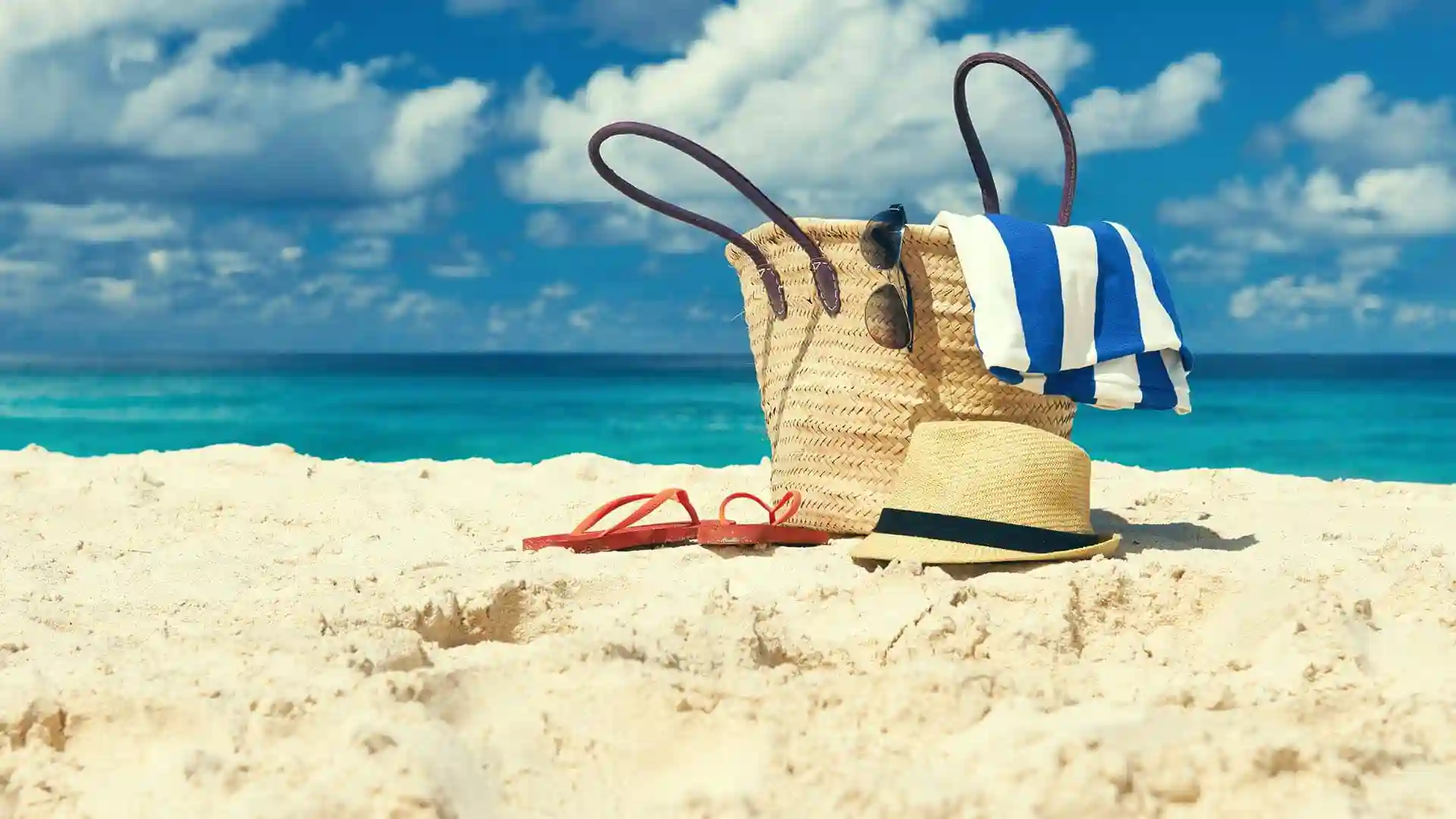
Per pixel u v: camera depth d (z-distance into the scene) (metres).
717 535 2.00
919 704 1.45
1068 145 2.16
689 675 1.48
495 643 1.60
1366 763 1.34
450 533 2.22
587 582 1.83
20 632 1.71
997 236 2.01
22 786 1.39
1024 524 1.90
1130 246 2.07
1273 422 8.83
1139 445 7.34
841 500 2.10
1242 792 1.28
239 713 1.42
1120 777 1.28
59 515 2.27
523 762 1.39
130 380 16.08
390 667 1.52
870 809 1.28
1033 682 1.48
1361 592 1.76
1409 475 6.14
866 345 2.09
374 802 1.25
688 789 1.39
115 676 1.48
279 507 2.37
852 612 1.71
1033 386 2.00
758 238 2.20
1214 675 1.60
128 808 1.34
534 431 8.47
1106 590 1.75
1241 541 2.10
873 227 2.02
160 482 2.49
